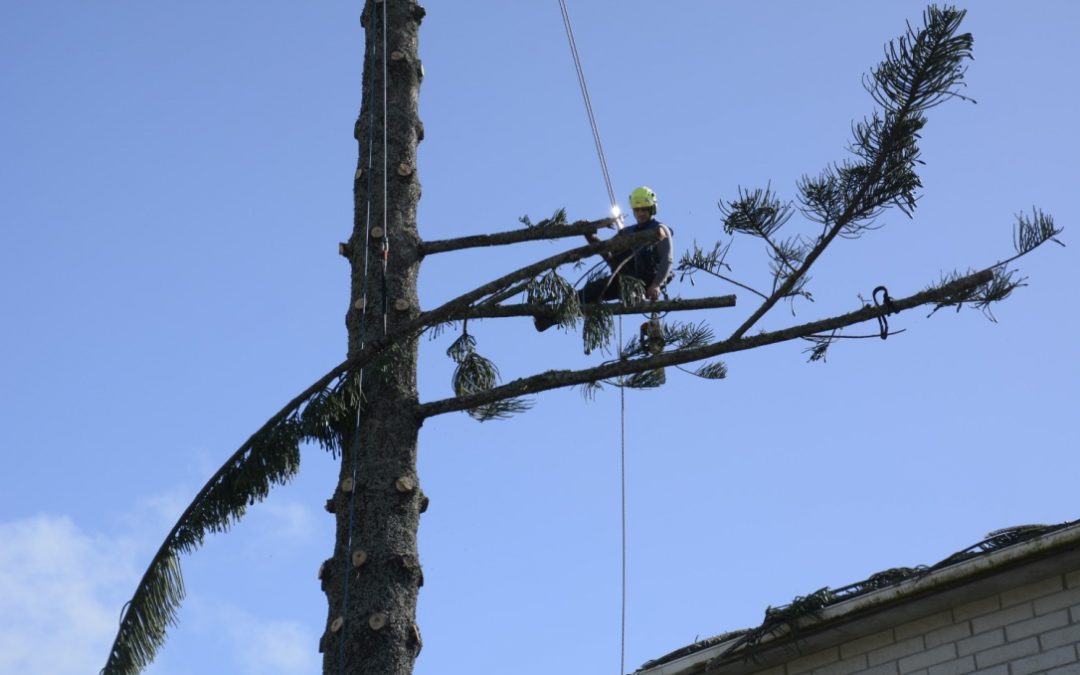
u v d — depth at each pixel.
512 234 12.80
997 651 12.30
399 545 11.30
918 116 9.56
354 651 10.81
